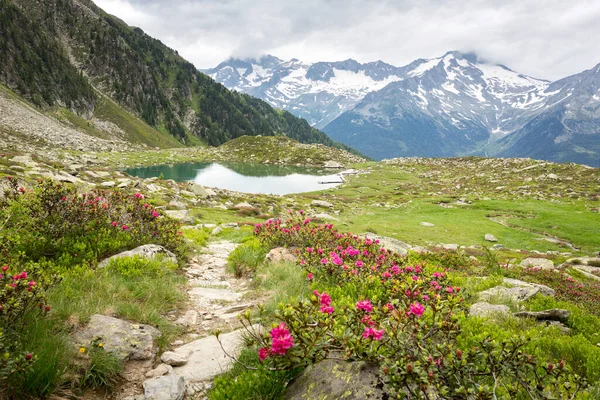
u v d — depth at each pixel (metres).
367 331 3.89
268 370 4.68
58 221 10.13
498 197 73.50
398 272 9.12
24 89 166.38
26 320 5.19
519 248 39.59
